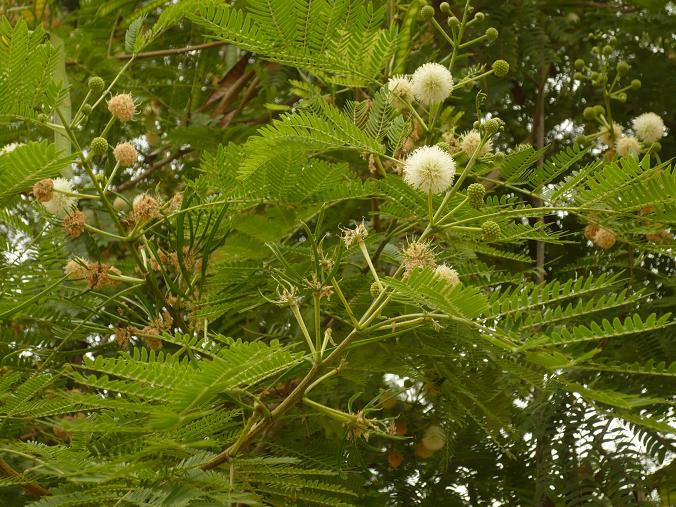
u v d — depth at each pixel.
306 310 0.85
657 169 0.66
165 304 0.80
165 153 1.18
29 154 0.62
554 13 1.17
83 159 0.77
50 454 0.66
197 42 1.19
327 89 1.04
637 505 0.76
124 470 0.60
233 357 0.56
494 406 0.79
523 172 0.77
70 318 0.80
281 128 0.70
